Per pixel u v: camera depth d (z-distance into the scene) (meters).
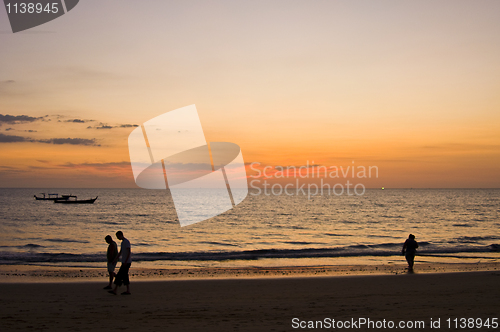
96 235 29.53
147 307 7.39
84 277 11.85
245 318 6.41
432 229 36.06
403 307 7.24
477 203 94.25
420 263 15.65
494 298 8.20
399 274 12.28
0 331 5.50
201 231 33.41
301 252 19.67
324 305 7.54
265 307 7.38
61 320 6.24
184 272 13.12
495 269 13.88
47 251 20.50
